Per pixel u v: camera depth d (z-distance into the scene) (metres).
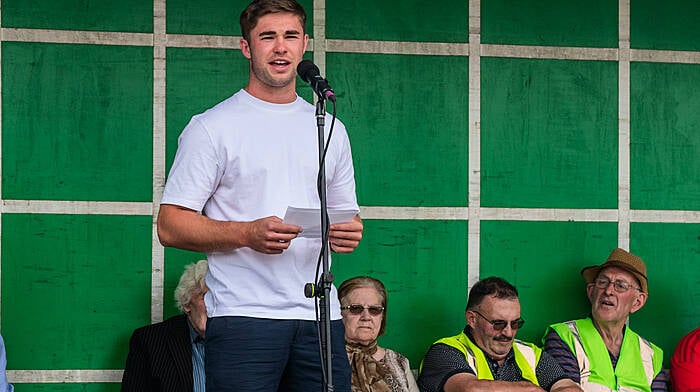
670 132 6.69
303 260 3.88
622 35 6.64
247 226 3.71
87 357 6.14
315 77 3.78
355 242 3.86
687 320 6.70
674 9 6.70
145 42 6.21
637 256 6.59
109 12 6.19
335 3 6.37
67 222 6.14
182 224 3.81
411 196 6.43
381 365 5.93
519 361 6.14
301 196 3.90
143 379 5.75
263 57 3.86
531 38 6.55
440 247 6.45
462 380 5.82
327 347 3.60
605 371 6.36
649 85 6.67
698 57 6.71
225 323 3.80
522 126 6.54
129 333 6.18
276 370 3.80
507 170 6.52
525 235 6.54
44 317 6.12
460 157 6.48
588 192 6.60
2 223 6.08
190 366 5.73
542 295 6.55
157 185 6.21
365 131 6.39
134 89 6.20
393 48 6.42
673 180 6.69
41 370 6.11
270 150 3.88
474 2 6.50
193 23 6.25
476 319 6.06
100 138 6.17
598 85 6.62
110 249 6.17
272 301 3.81
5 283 6.07
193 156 3.88
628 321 6.65
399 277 6.41
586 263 6.59
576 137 6.59
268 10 3.85
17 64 6.11
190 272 5.72
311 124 3.97
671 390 6.64
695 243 6.70
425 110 6.45
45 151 6.13
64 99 6.14
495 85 6.52
